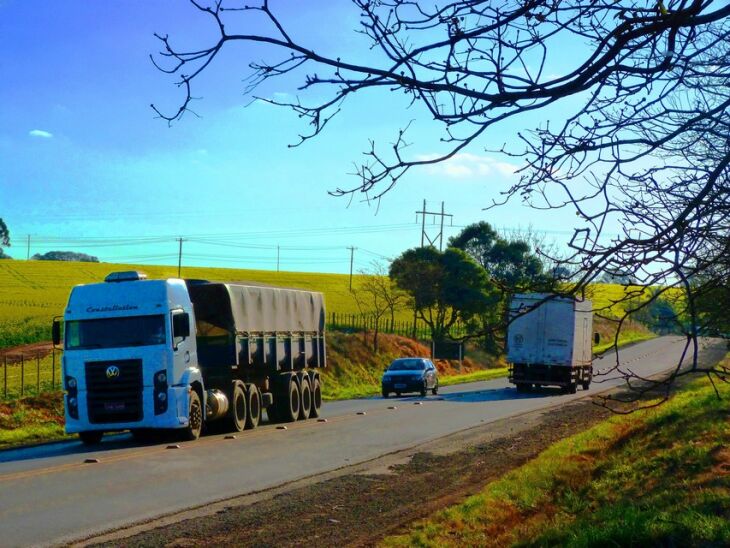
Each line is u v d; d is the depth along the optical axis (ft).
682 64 13.88
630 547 26.78
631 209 14.99
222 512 35.42
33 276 289.33
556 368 123.03
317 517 35.06
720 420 54.60
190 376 63.52
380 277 219.41
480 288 187.21
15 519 33.32
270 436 65.77
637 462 46.37
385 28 13.87
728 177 14.15
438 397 120.67
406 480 45.03
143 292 62.85
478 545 30.68
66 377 62.85
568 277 14.56
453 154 14.24
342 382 170.50
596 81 13.97
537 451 57.00
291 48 13.75
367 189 14.40
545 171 14.70
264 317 75.82
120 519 33.53
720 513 30.07
